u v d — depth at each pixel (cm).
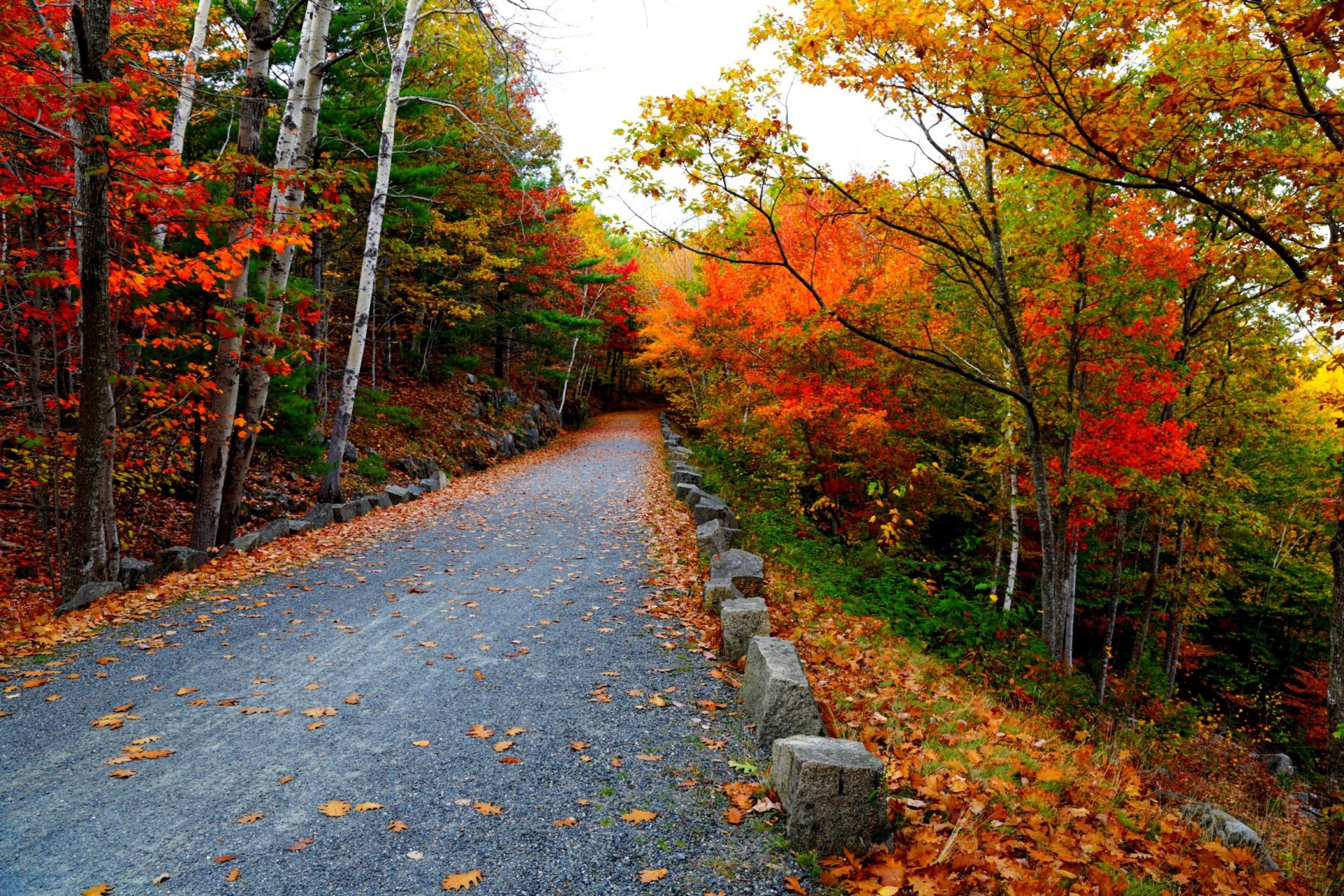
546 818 344
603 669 555
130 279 692
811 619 710
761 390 1526
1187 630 2003
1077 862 338
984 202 866
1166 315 990
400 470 1727
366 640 618
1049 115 641
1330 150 527
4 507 994
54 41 649
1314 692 1764
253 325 954
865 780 320
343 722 454
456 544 1034
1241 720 1902
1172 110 539
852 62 628
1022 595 1631
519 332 2975
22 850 312
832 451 1474
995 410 1416
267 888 288
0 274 668
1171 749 855
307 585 791
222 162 665
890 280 1147
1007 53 586
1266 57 513
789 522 1235
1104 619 1770
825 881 300
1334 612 671
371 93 1630
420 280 2292
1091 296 938
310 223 695
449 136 1597
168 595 724
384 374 2286
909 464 1423
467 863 307
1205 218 988
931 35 593
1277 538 1706
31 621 640
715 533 893
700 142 683
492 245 2406
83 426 705
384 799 360
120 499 1066
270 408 1089
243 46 1331
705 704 488
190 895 283
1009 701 702
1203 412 1252
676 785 379
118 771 383
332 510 1136
